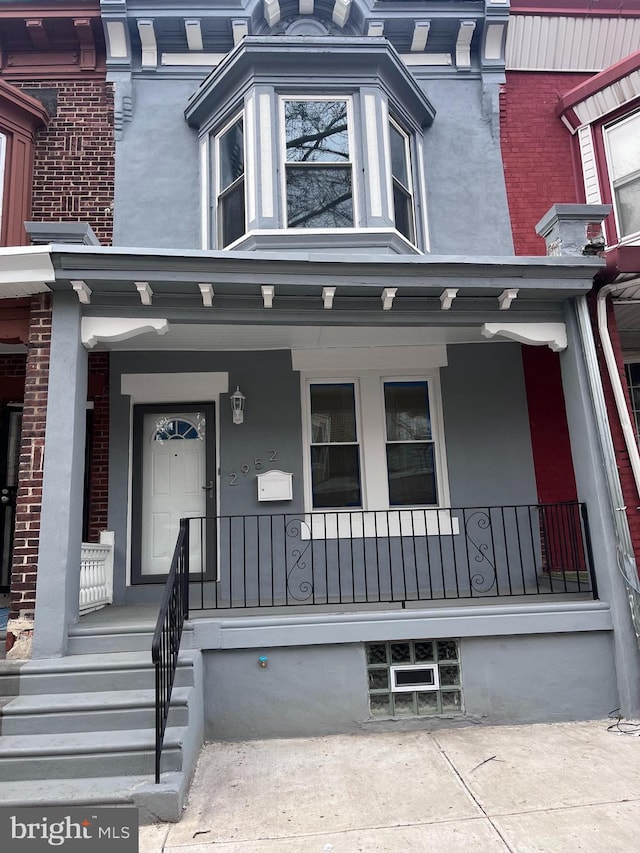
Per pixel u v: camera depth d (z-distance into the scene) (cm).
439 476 692
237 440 678
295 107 674
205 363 687
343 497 688
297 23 762
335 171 665
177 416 694
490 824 346
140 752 385
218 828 349
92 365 688
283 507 669
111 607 611
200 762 443
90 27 737
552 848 321
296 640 501
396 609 535
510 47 772
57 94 737
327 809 368
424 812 362
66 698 429
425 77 773
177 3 727
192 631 494
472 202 738
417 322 571
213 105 710
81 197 709
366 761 439
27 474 491
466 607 525
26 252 484
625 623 518
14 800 350
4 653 479
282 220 644
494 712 511
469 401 698
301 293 544
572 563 665
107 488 663
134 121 734
